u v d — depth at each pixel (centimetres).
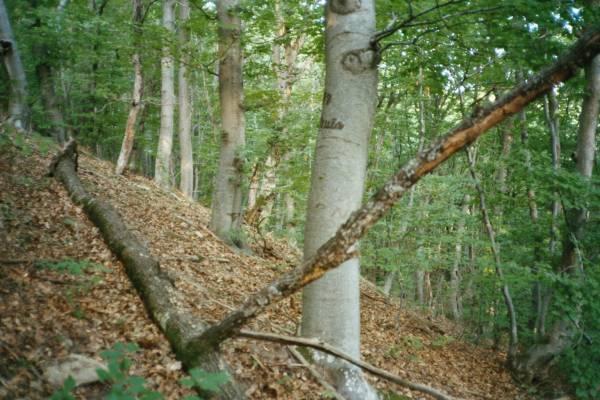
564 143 1096
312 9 831
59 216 643
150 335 429
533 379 801
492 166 848
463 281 1333
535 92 313
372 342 725
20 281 446
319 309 468
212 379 268
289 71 1198
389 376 376
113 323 438
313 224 468
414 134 1303
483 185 898
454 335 1045
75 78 1338
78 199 713
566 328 794
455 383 696
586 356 725
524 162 765
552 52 576
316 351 475
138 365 388
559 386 782
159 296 474
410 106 1233
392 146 1386
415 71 786
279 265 925
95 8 1459
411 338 808
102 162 1278
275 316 622
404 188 326
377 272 1659
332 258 330
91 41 1177
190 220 969
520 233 877
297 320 635
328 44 479
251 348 475
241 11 844
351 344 471
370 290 1108
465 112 1001
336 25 471
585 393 697
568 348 730
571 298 689
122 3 1562
